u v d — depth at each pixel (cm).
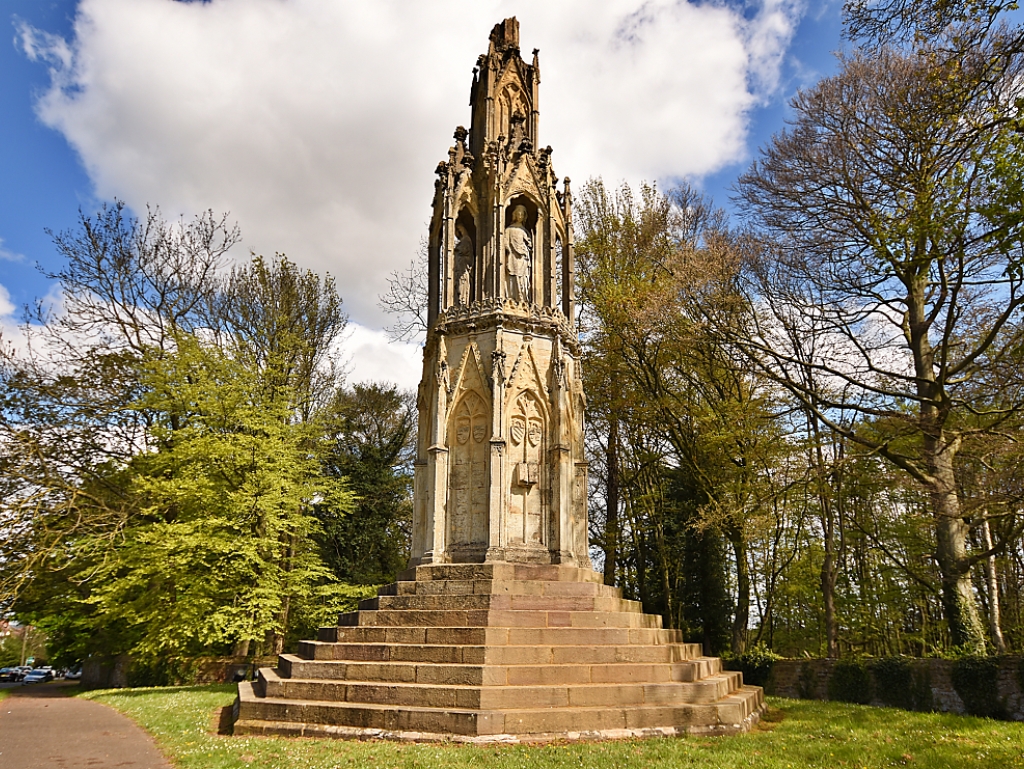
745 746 1371
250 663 3597
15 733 1677
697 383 3556
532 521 2112
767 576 3628
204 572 3008
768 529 3042
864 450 2806
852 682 2541
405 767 1170
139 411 3819
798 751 1331
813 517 3553
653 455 3806
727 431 3147
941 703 2241
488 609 1739
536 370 2216
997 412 2258
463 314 2281
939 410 2464
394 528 4872
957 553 2591
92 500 3597
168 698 2338
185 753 1300
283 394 3603
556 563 2073
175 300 4212
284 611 3638
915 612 3881
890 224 1744
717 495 3378
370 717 1473
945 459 2645
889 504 3500
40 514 3391
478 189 2500
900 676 2384
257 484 3073
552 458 2164
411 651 1653
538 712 1435
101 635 4159
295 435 3472
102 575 3156
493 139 2545
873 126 2580
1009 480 2258
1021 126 1200
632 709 1508
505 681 1537
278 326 4131
